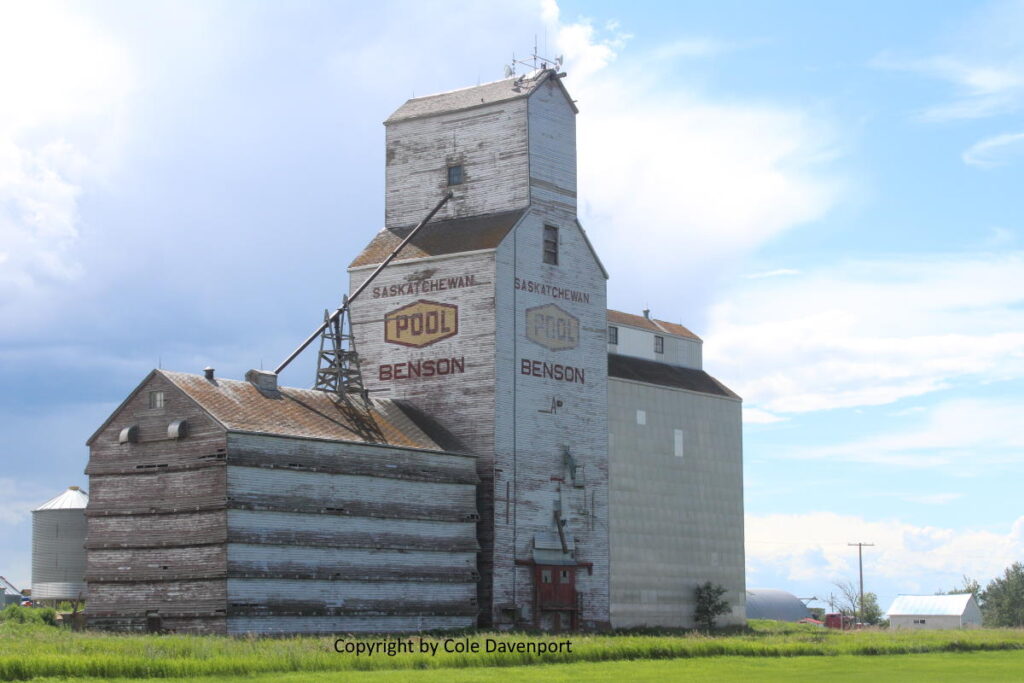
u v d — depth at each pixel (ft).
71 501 315.99
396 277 290.15
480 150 295.89
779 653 247.09
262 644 192.03
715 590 341.21
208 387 235.20
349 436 244.83
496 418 272.72
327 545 233.76
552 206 294.46
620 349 347.56
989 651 278.87
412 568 249.34
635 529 323.16
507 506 272.51
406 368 285.23
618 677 185.06
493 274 277.23
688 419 347.77
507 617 269.44
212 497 221.87
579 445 291.79
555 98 299.58
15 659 158.71
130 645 181.78
